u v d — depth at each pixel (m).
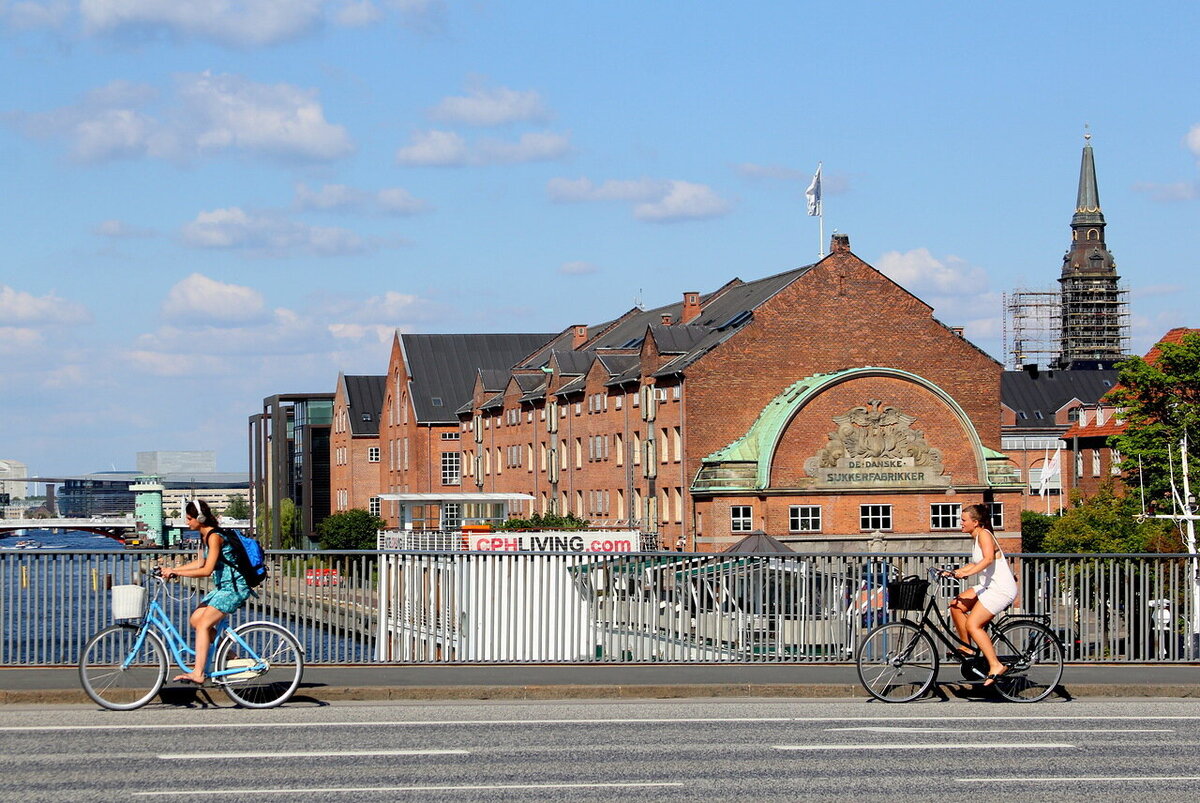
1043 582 26.16
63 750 16.70
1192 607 26.08
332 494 156.62
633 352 94.88
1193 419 79.31
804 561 25.61
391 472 137.50
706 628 25.48
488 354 134.25
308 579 24.47
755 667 24.75
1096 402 165.00
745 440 78.75
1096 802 14.35
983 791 14.80
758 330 82.31
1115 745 17.66
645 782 15.05
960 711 20.64
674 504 83.06
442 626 24.92
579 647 25.20
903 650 21.70
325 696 21.33
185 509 20.27
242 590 20.34
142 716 19.45
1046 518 87.19
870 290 84.00
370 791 14.49
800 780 15.23
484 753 16.67
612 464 92.00
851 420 77.44
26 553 23.22
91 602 23.33
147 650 20.31
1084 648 26.02
